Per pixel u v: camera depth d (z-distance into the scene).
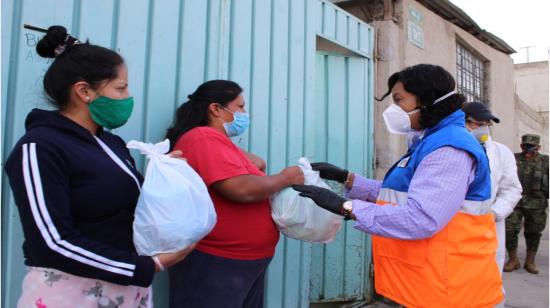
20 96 1.66
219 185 1.74
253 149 2.68
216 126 2.01
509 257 5.03
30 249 1.14
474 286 1.60
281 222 1.93
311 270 3.42
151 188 1.31
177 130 2.02
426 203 1.52
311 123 3.17
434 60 4.80
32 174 1.11
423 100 1.69
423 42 4.54
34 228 1.10
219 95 1.99
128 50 2.01
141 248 1.30
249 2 2.66
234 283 1.82
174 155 1.55
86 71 1.27
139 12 2.05
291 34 2.99
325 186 2.06
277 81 2.87
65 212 1.15
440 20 5.00
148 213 1.28
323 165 2.28
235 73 2.57
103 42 1.91
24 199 1.10
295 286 2.97
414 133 1.83
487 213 1.70
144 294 1.44
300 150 3.06
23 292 1.21
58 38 1.30
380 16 4.00
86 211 1.23
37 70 1.71
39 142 1.15
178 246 1.30
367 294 3.73
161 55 2.15
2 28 1.60
